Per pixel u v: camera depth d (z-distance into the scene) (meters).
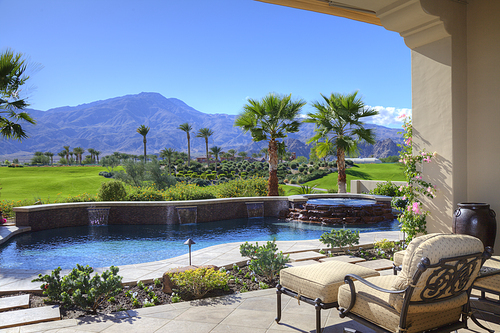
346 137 15.07
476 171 4.49
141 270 4.59
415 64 4.94
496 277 2.56
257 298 3.52
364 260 5.11
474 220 3.88
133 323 2.93
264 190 15.63
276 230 9.89
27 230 9.46
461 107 4.54
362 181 16.58
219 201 11.61
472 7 4.55
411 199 5.00
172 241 8.33
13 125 10.21
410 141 5.16
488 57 4.36
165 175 20.83
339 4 4.56
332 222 10.88
